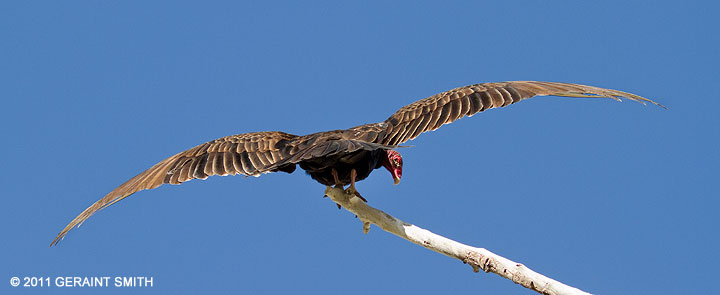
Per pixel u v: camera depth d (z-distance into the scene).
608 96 9.96
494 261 10.08
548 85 10.34
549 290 9.90
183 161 9.87
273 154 10.09
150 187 9.41
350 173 10.46
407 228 10.44
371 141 10.29
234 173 9.70
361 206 10.55
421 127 10.27
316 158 10.29
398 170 11.01
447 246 10.28
